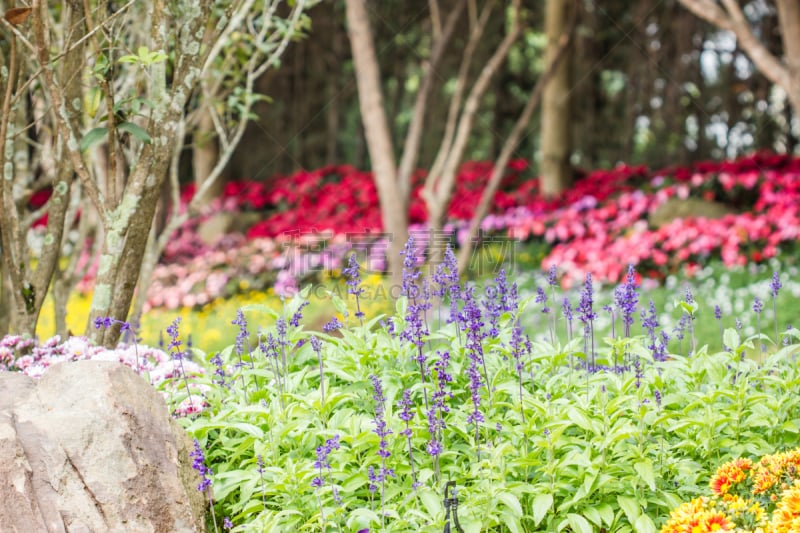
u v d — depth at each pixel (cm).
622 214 1028
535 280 952
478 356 328
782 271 888
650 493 314
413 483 298
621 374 356
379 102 929
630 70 1531
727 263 891
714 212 1015
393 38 1619
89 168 464
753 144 1376
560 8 1123
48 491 267
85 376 299
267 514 295
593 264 925
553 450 319
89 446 278
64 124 386
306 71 1611
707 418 328
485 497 292
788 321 727
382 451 287
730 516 277
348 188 1229
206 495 314
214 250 1091
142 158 392
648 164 1597
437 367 311
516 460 308
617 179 1157
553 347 382
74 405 287
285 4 1152
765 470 293
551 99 1162
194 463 287
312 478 307
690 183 1077
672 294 868
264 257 1020
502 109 1669
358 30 940
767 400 345
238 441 336
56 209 434
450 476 321
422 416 329
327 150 1673
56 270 491
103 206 395
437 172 1022
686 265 923
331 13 1584
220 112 591
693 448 335
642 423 310
